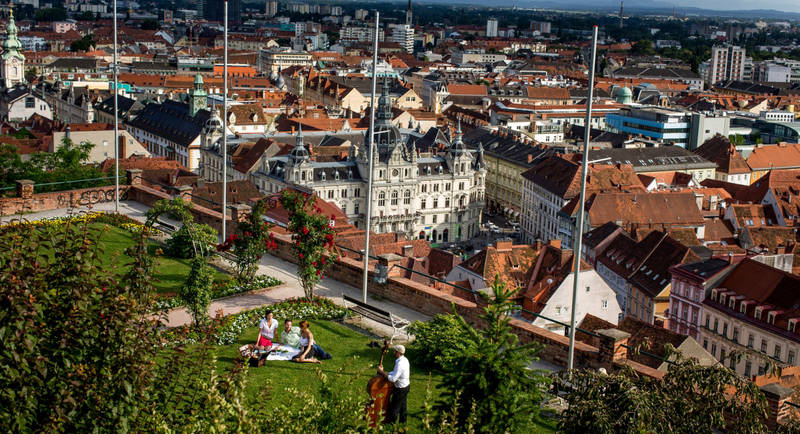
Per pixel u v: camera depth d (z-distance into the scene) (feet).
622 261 533.14
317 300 208.44
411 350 176.76
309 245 205.16
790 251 505.66
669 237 512.63
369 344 182.50
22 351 100.99
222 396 120.47
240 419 112.68
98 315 111.75
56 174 384.88
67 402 102.99
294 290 220.64
